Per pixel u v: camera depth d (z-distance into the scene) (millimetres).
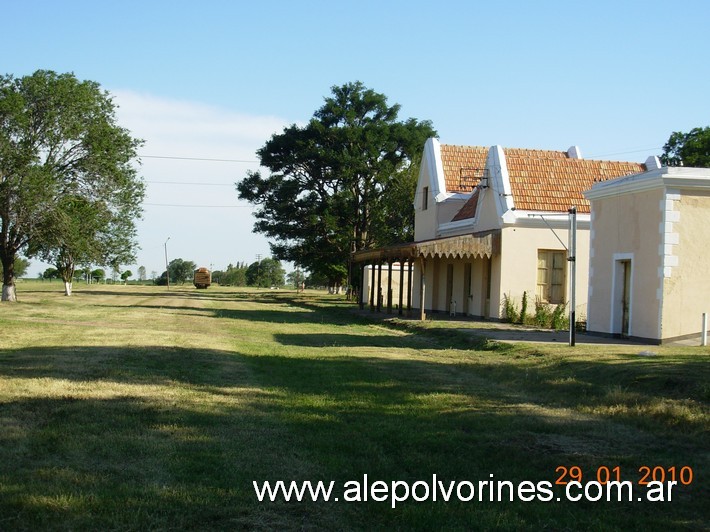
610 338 18172
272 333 21359
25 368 11727
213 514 5121
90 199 36719
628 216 17750
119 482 5711
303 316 31359
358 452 6910
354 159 49719
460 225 29969
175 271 121500
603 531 5035
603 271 18828
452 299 30266
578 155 32500
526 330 21078
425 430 7895
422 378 12008
